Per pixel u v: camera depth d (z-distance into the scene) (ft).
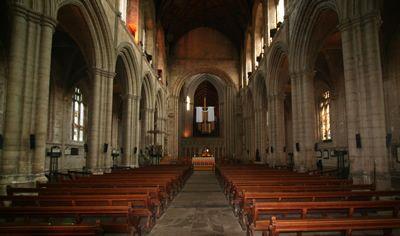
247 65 135.03
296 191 30.32
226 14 138.21
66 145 90.33
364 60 40.57
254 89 114.83
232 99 156.66
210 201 43.32
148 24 111.04
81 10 53.47
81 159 100.12
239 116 151.53
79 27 58.80
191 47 157.48
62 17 56.44
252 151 128.47
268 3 94.17
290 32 68.85
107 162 63.00
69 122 92.07
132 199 24.64
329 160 98.89
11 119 36.65
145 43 110.52
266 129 110.63
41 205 24.08
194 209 36.99
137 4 88.99
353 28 42.04
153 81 110.42
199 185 66.08
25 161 37.60
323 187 30.48
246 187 30.48
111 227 21.26
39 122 39.24
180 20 142.92
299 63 65.67
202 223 29.68
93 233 14.02
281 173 49.83
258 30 114.21
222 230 27.04
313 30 60.64
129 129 82.89
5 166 35.81
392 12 62.80
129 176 45.32
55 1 42.86
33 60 39.52
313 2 55.26
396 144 64.69
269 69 89.97
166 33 144.87
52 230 14.03
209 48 157.28
